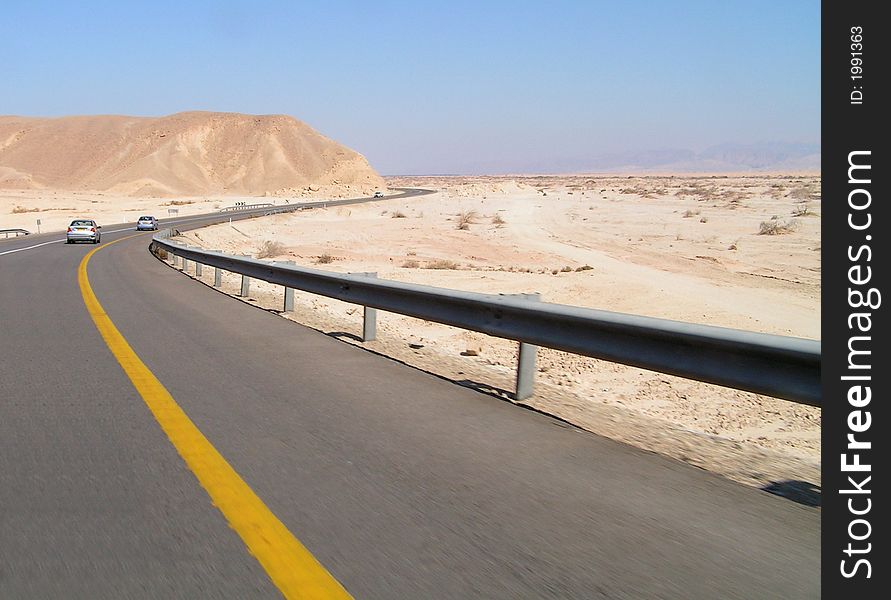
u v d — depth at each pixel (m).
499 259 34.84
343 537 4.29
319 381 8.52
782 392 5.79
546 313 7.71
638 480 5.48
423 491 5.09
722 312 18.44
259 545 4.16
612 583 3.82
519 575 3.87
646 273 27.55
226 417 6.87
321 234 54.72
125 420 6.71
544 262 33.25
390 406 7.47
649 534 4.47
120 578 3.75
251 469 5.45
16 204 122.69
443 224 61.81
